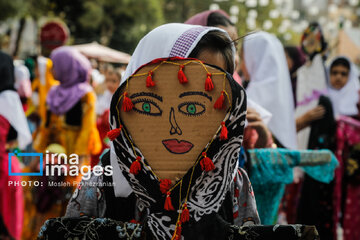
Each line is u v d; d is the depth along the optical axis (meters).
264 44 3.02
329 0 30.42
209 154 1.27
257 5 25.89
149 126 1.29
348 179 4.30
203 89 1.28
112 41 22.55
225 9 24.09
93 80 6.71
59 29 6.97
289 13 27.67
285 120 2.92
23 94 5.82
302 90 4.25
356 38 14.34
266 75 2.97
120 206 1.48
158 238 1.28
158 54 1.46
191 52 1.44
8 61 3.80
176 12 27.14
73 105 4.42
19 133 3.78
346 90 5.60
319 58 4.23
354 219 4.41
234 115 1.26
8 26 21.09
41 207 3.62
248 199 1.55
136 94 1.30
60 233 1.35
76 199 1.50
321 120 3.99
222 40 1.46
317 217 3.84
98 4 21.70
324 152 2.43
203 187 1.29
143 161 1.29
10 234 3.57
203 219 1.28
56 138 4.41
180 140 1.28
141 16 22.34
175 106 1.29
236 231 1.28
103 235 1.33
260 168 2.21
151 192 1.30
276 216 2.35
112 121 1.31
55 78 4.56
